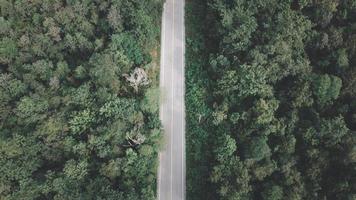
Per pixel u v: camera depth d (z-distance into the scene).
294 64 124.12
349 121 123.31
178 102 130.62
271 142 121.06
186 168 123.19
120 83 126.12
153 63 134.75
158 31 138.50
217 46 135.50
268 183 115.88
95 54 123.88
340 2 131.12
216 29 133.25
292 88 123.56
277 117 123.19
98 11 133.62
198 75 133.62
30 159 117.25
